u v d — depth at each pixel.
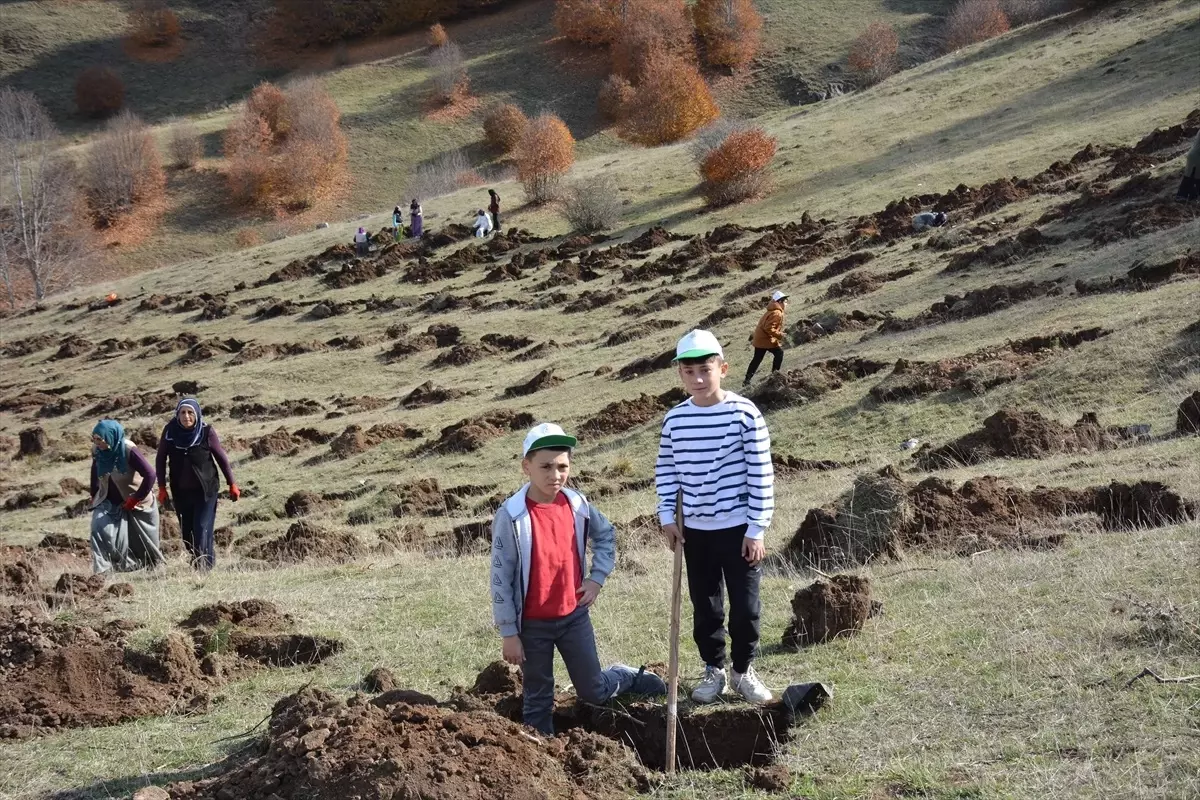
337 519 19.73
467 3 113.44
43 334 48.19
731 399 5.97
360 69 105.44
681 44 96.25
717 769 5.39
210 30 113.62
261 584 11.28
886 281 28.75
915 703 5.76
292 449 26.67
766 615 8.16
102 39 111.94
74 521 22.59
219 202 85.62
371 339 38.28
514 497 5.80
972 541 9.96
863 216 37.75
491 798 4.69
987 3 81.00
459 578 10.55
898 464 15.79
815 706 5.85
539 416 25.12
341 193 86.12
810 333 25.61
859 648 6.78
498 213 51.06
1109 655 5.93
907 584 8.35
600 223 46.41
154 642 7.90
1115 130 37.31
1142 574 7.32
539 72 100.31
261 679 7.80
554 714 6.18
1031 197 32.78
